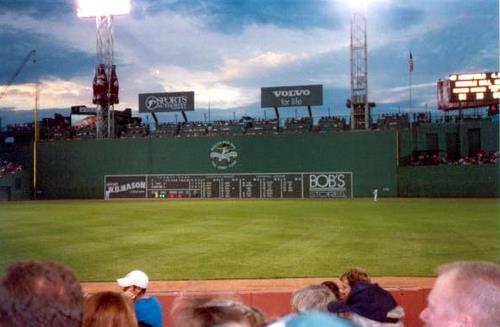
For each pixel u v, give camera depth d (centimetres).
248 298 1116
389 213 3256
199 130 6169
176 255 1834
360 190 5316
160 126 6397
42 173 5994
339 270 1545
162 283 1410
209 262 1695
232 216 3198
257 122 6181
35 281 194
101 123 6153
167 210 3734
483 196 4909
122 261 1738
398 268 1554
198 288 1338
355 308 412
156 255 1841
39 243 2150
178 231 2486
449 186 5022
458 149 5362
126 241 2180
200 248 1977
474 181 4944
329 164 5384
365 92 5566
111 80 6134
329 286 641
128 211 3688
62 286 199
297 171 5450
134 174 5800
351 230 2422
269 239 2178
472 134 5338
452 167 5019
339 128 5831
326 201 4634
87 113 7662
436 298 209
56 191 5956
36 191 5988
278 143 5494
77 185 5912
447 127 5366
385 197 5225
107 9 6012
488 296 199
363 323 407
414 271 1508
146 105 6481
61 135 6488
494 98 5569
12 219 3148
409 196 5172
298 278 1451
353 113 5600
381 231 2370
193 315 207
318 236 2242
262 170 5525
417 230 2388
